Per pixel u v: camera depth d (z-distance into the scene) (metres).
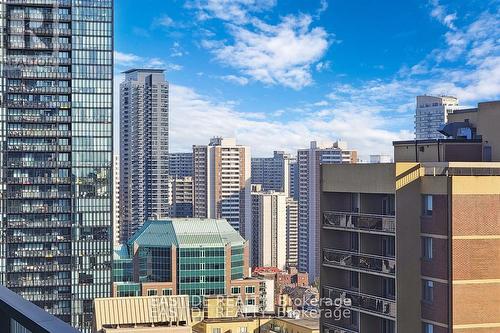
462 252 41.62
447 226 41.75
